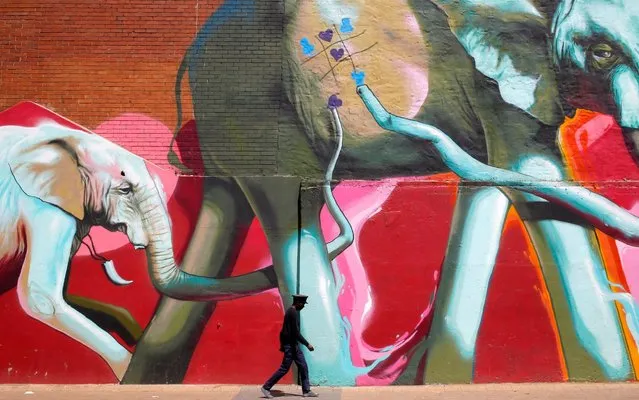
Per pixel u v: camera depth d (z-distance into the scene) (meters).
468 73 10.66
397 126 10.54
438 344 10.06
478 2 10.80
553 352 10.05
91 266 10.29
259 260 10.27
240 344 10.12
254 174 10.47
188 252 10.30
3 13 10.82
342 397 9.15
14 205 10.37
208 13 10.80
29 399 9.15
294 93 10.63
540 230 10.27
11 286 10.26
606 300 10.12
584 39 10.69
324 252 10.26
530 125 10.52
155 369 10.11
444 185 10.38
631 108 10.53
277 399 9.02
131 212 10.38
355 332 10.09
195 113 10.60
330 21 10.77
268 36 10.75
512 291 10.16
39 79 10.68
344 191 10.40
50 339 10.19
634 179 10.38
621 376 10.00
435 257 10.23
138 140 10.55
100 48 10.74
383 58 10.70
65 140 10.54
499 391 9.51
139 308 10.21
